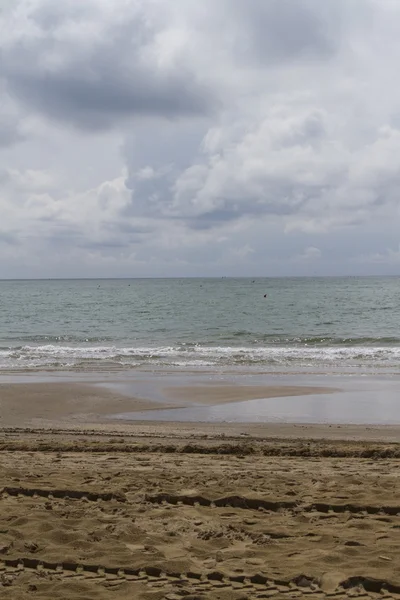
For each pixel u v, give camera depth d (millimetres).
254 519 6180
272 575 4730
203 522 6078
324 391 17719
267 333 39781
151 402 16125
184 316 57344
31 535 5559
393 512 6414
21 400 16328
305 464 9023
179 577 4750
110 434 12211
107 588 4543
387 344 32438
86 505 6582
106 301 87562
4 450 10508
